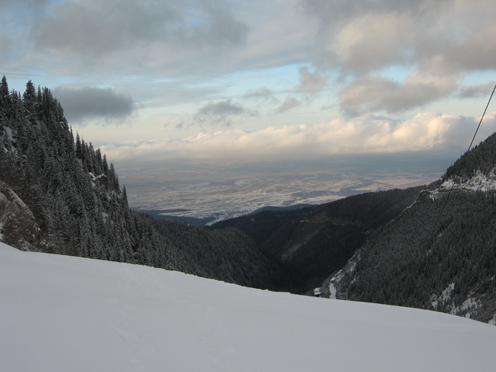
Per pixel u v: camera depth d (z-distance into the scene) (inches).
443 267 4397.1
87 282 607.5
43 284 547.8
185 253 6796.3
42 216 1947.6
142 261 4037.9
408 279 4702.3
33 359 295.1
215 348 386.9
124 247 3878.0
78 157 4392.2
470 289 3791.8
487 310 3282.5
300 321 578.9
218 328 458.6
